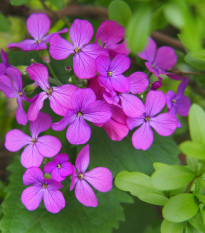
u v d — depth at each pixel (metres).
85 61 0.29
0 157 0.39
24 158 0.30
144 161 0.32
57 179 0.28
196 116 0.26
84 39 0.29
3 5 0.36
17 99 0.30
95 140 0.32
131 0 0.32
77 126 0.29
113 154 0.32
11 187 0.32
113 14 0.30
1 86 0.29
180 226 0.27
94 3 0.39
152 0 0.24
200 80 0.34
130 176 0.28
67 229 0.32
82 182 0.29
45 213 0.32
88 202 0.29
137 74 0.29
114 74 0.29
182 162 0.37
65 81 0.32
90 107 0.28
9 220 0.31
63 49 0.29
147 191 0.28
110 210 0.33
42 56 0.31
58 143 0.29
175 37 0.40
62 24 0.38
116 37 0.30
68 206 0.32
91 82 0.29
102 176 0.29
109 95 0.28
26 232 0.31
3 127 0.39
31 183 0.29
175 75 0.31
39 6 0.41
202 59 0.29
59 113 0.28
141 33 0.24
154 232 0.33
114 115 0.29
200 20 0.24
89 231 0.32
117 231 0.39
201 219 0.27
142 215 0.39
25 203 0.29
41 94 0.29
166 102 0.30
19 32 0.42
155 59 0.32
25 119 0.29
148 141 0.30
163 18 0.27
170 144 0.33
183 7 0.24
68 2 0.39
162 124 0.30
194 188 0.28
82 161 0.29
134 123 0.29
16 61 0.33
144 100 0.31
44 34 0.31
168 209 0.26
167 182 0.26
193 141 0.26
